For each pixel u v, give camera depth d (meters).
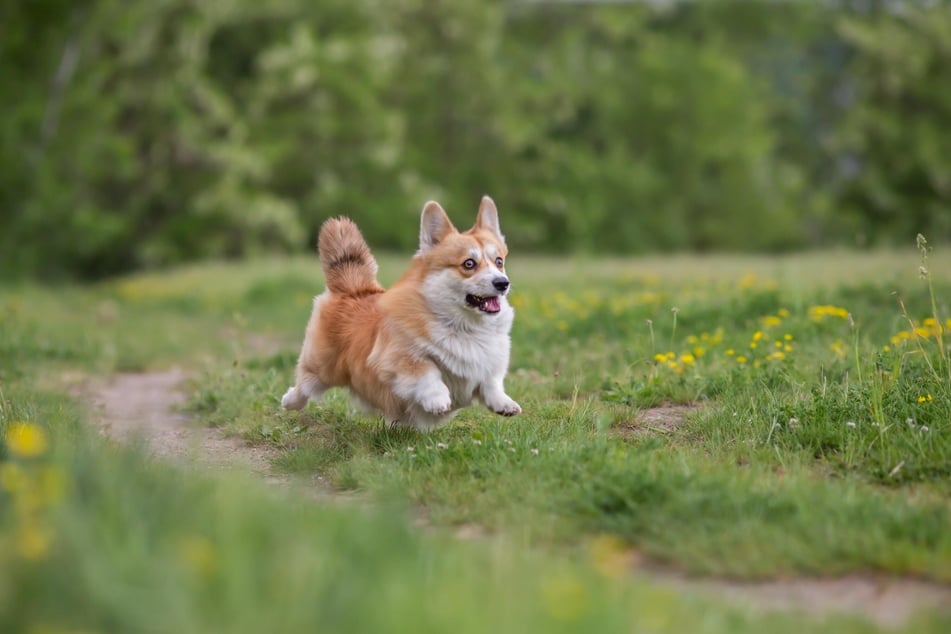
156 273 38.09
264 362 13.23
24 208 38.09
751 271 21.81
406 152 51.62
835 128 56.25
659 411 9.55
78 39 38.47
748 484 6.59
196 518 5.00
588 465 7.05
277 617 4.08
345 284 9.27
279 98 47.00
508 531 6.20
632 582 5.21
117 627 4.02
